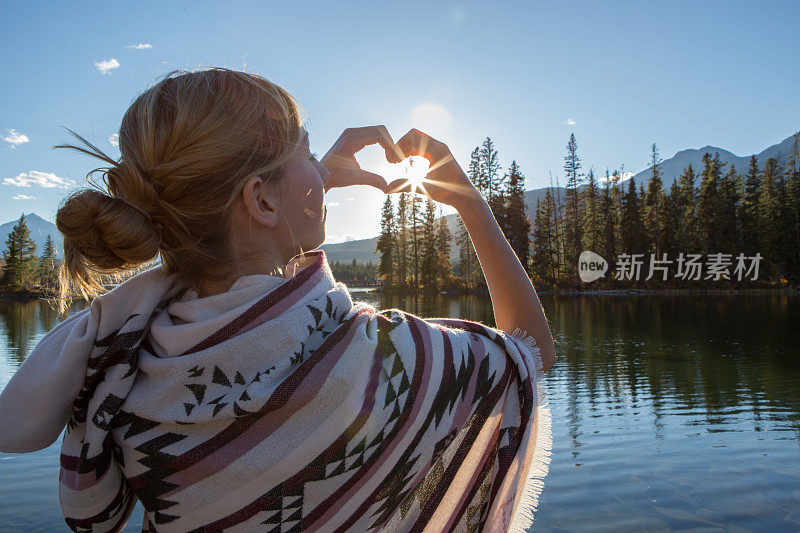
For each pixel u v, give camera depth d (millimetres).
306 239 541
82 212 457
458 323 577
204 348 448
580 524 4023
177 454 442
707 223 47531
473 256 49469
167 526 454
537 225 49750
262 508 445
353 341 469
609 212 50312
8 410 462
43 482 4867
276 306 464
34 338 16375
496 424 556
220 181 473
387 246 51906
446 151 672
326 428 446
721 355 12211
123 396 458
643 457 5496
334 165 654
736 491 4609
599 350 13375
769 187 51219
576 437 6223
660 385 9102
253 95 498
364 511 474
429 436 496
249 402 428
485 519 552
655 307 28469
